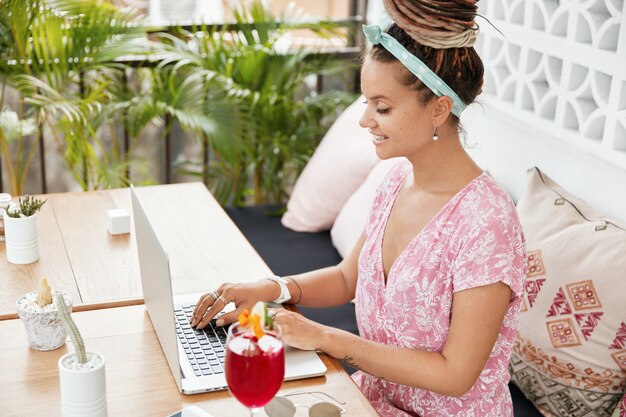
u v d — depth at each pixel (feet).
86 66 10.53
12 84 10.20
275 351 3.85
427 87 4.84
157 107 10.57
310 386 4.77
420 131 4.97
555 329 6.19
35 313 4.92
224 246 6.77
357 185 9.32
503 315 4.89
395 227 5.39
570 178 7.29
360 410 4.57
